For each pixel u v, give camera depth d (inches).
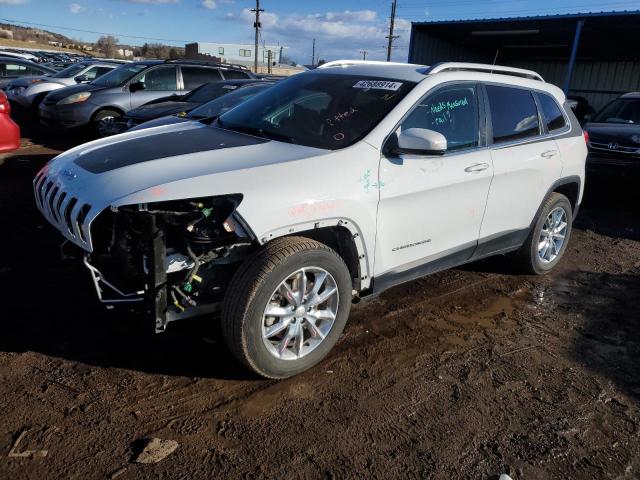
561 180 195.0
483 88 166.2
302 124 146.7
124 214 116.8
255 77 467.8
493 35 756.6
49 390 115.6
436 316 165.6
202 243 112.9
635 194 367.6
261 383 124.3
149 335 139.7
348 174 127.1
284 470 99.2
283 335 124.5
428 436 111.3
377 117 140.3
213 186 111.9
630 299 189.8
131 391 117.7
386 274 142.9
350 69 167.8
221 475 96.8
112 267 122.2
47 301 153.6
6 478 92.3
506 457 107.0
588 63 905.5
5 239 198.4
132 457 99.3
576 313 175.5
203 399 117.2
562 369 140.6
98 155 133.0
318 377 128.7
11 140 267.0
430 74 153.2
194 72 442.6
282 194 116.3
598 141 338.0
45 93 550.0
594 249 246.5
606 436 115.3
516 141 175.8
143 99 423.2
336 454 104.2
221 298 122.5
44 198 131.9
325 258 123.0
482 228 168.6
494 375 135.3
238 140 141.5
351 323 157.0
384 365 135.9
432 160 145.7
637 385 135.3
